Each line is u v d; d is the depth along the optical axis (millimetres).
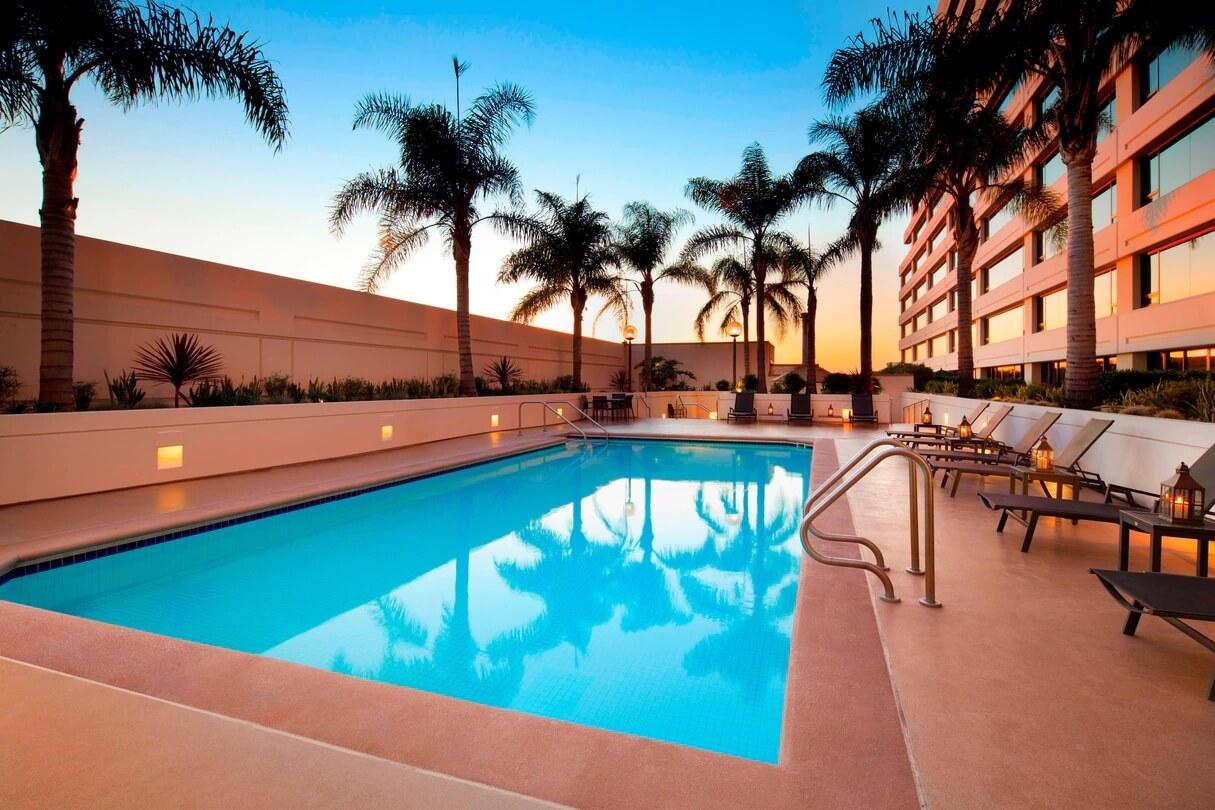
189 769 1728
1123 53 8023
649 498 7547
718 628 3668
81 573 4559
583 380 24078
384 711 2074
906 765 1800
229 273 10516
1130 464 5777
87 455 6301
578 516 6625
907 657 2533
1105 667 2434
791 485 8383
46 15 6266
